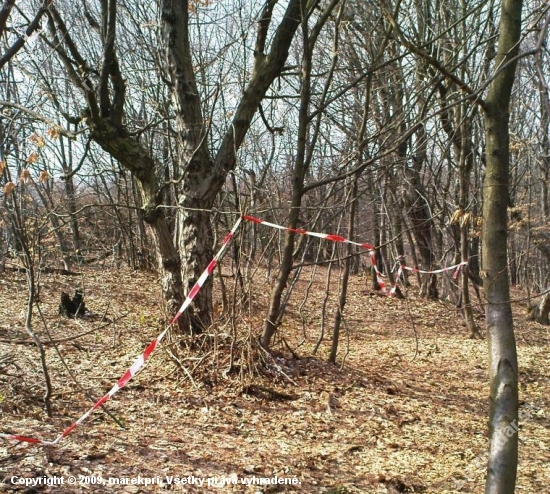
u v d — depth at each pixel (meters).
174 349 8.20
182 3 9.21
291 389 7.99
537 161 17.42
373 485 5.45
